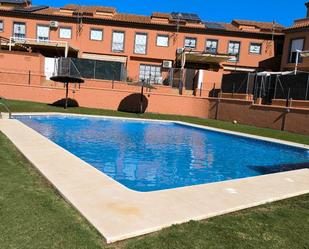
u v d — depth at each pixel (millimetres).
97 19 36031
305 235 5219
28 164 8680
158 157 13156
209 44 37062
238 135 18859
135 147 14844
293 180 8703
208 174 11062
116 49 36875
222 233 5094
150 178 10039
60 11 37312
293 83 22234
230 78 27688
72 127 19375
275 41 36938
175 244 4656
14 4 38719
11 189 6406
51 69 30828
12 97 28141
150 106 29656
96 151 13344
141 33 36750
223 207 6211
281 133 20297
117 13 40000
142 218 5430
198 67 37500
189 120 25891
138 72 37250
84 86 29406
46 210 5516
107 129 19781
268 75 24594
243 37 36938
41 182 7152
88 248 4406
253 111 24250
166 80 34625
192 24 37250
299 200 7094
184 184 9633
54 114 22266
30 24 36156
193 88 32594
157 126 22922
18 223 4941
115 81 30125
